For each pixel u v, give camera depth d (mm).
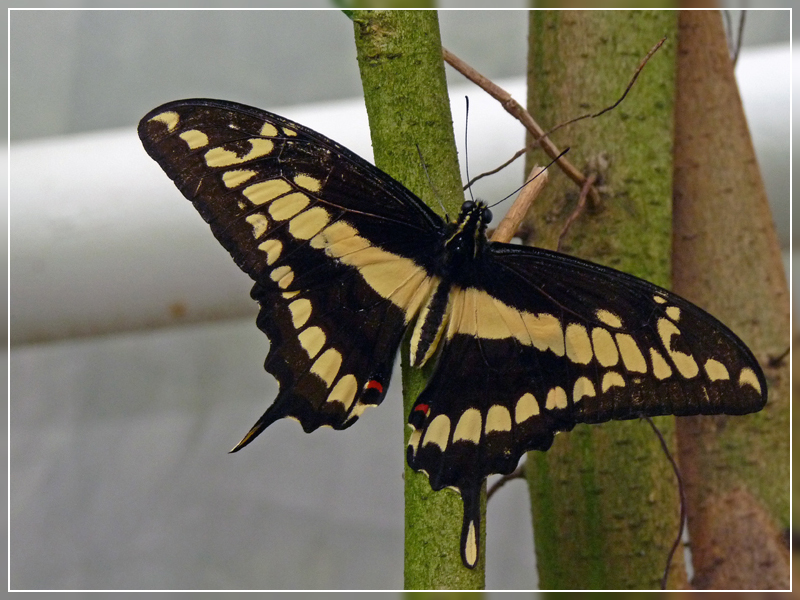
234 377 1586
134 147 1457
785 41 1482
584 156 1386
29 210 1448
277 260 1372
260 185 1367
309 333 1378
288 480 1592
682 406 1365
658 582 1382
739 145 1405
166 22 1485
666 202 1387
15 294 1452
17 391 1534
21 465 1558
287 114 1460
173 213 1452
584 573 1386
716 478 1403
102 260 1451
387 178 1374
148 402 1591
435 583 1341
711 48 1406
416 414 1364
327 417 1377
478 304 1382
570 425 1374
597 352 1373
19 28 1478
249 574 1584
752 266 1402
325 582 1581
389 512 1574
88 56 1485
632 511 1383
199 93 1495
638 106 1386
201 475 1597
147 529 1594
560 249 1389
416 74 1350
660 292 1369
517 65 1487
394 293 1380
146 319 1463
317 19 1488
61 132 1491
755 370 1360
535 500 1394
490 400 1378
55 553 1568
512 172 1448
